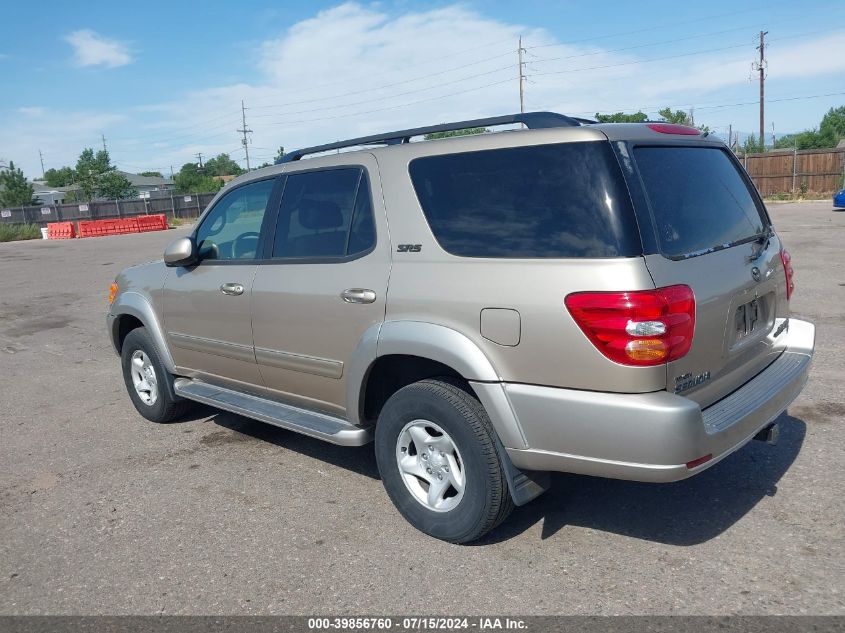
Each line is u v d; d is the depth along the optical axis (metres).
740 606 2.96
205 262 4.97
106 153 73.44
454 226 3.46
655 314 2.89
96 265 19.59
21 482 4.73
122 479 4.68
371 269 3.77
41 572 3.56
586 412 3.00
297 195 4.33
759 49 49.62
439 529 3.60
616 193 3.01
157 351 5.46
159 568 3.53
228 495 4.34
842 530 3.50
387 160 3.81
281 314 4.29
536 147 3.26
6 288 15.46
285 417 4.41
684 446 2.88
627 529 3.64
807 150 33.84
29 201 68.81
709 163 3.75
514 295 3.15
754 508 3.76
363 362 3.76
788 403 3.63
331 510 4.07
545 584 3.20
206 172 115.81
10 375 7.80
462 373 3.32
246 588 3.31
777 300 3.97
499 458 3.34
